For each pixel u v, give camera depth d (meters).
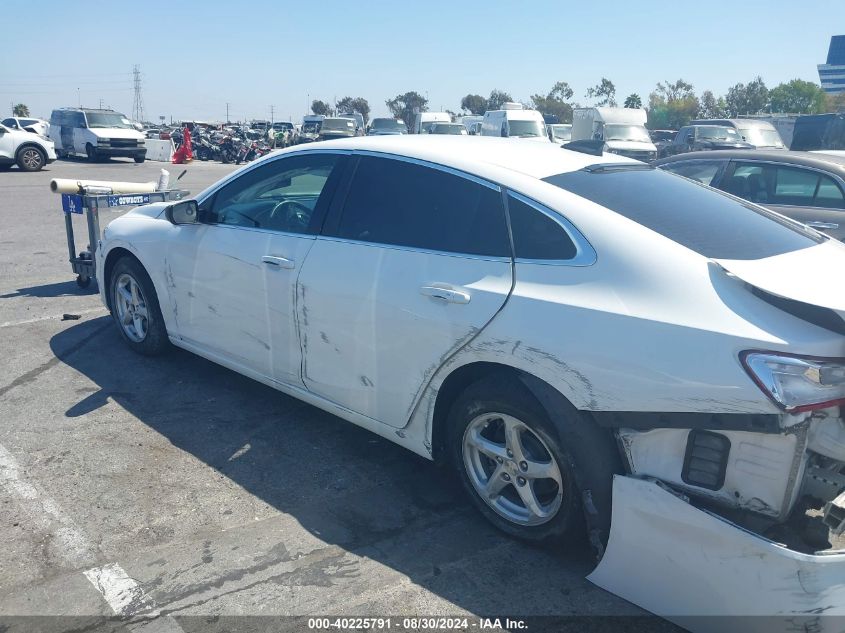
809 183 6.73
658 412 2.53
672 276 2.63
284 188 4.02
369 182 3.62
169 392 4.65
